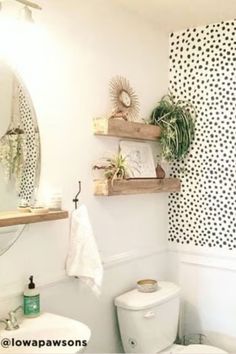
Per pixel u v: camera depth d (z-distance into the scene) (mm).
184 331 2855
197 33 2754
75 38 2137
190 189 2812
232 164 2617
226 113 2633
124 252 2500
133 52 2562
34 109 1920
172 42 2877
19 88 1849
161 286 2559
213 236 2715
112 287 2402
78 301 2160
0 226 1641
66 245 2092
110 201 2391
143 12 2516
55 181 2033
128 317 2287
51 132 2008
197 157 2771
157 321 2342
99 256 2168
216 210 2695
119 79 2443
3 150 1780
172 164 2889
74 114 2135
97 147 2281
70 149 2115
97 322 2283
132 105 2545
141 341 2275
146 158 2627
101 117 2283
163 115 2697
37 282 1938
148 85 2707
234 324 2631
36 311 1827
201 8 2432
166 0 2322
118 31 2434
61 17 2053
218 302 2701
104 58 2330
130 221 2557
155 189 2588
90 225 2119
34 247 1923
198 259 2785
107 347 2350
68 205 2105
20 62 1851
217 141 2678
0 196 1762
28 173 1889
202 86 2736
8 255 1802
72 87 2121
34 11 1910
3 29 1775
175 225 2889
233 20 2594
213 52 2682
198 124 2760
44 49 1964
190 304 2830
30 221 1758
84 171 2197
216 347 2543
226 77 2629
